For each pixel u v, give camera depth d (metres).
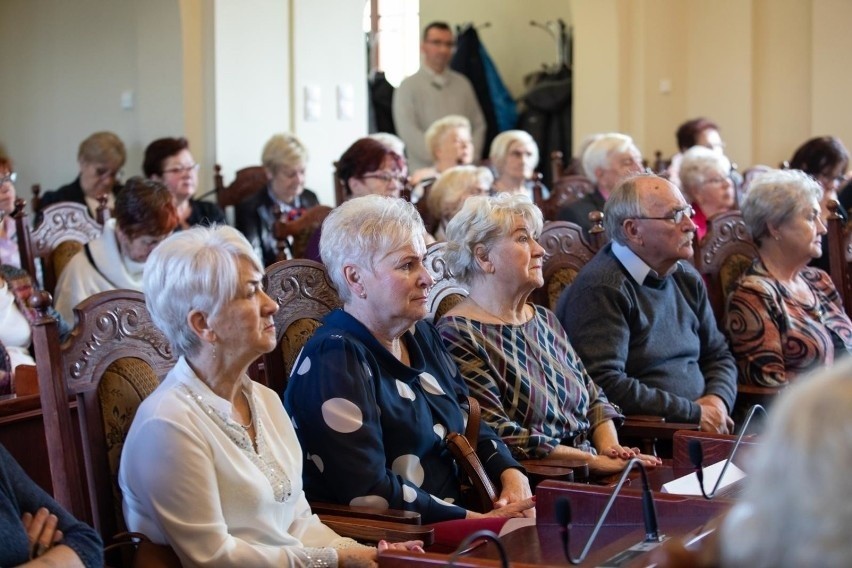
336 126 9.71
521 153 8.34
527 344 4.06
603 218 5.14
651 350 4.59
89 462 3.07
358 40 9.80
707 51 11.40
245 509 2.86
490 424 3.89
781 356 5.08
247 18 9.09
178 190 7.04
